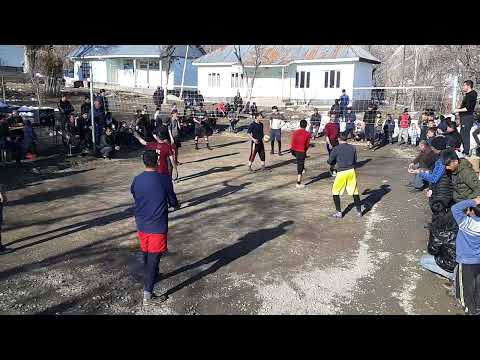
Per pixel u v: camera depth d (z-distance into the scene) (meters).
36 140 16.09
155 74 40.88
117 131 17.69
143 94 33.44
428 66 36.62
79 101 28.78
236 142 21.22
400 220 8.95
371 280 6.23
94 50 40.66
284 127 24.70
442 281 6.21
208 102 33.84
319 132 23.30
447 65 34.59
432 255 6.29
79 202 10.30
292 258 7.00
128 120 22.56
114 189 11.61
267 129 24.34
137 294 5.81
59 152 16.30
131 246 7.50
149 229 5.46
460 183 6.03
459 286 5.28
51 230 8.32
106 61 41.72
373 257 7.06
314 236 8.02
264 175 13.52
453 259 5.82
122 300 5.64
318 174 13.68
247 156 17.23
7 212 9.48
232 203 10.18
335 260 6.93
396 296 5.77
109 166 14.79
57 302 5.58
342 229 8.40
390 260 6.94
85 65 30.41
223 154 17.73
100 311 5.37
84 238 7.88
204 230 8.30
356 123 21.61
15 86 29.58
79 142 16.38
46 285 6.04
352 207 9.92
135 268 6.62
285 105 31.92
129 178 12.98
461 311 5.39
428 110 18.16
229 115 24.64
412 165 11.34
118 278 6.28
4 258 6.97
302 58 32.56
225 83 36.97
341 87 31.64
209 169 14.49
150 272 5.52
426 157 10.95
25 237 7.94
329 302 5.61
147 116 18.77
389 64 49.56
